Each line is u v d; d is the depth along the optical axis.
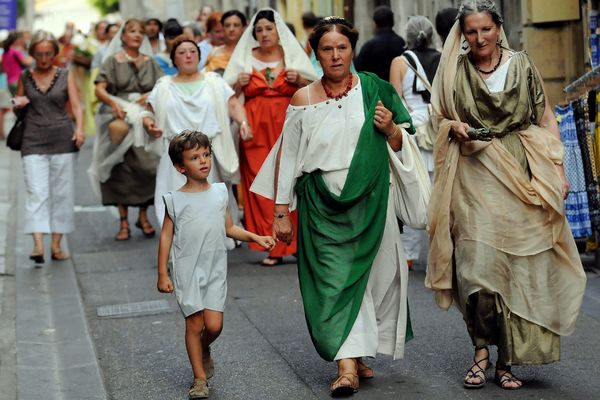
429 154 10.79
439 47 13.27
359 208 7.09
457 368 7.70
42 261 12.03
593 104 10.19
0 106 26.14
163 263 7.19
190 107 11.43
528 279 7.04
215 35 16.14
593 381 7.30
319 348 7.01
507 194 7.03
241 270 11.70
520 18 14.45
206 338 7.32
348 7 22.38
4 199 17.56
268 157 7.45
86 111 28.30
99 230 14.76
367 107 7.09
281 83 11.90
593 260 10.99
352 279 7.02
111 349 8.66
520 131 7.10
